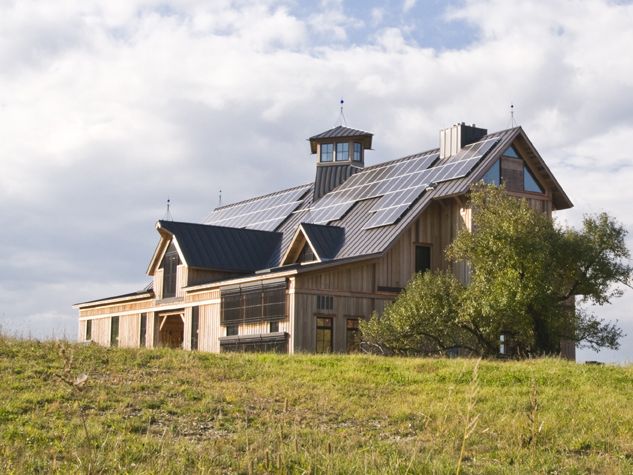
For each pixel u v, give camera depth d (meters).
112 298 49.72
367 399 19.53
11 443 13.92
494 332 30.17
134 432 15.62
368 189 44.38
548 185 40.47
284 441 14.68
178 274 43.66
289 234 45.66
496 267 29.92
